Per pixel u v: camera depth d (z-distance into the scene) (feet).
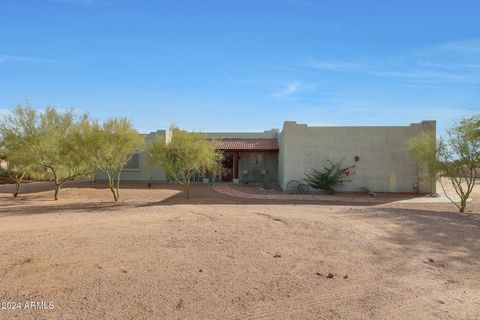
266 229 36.50
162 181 97.81
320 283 21.72
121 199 71.10
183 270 23.44
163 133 93.71
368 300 19.40
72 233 33.60
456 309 18.65
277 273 23.31
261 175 101.81
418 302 19.35
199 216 44.45
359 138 79.56
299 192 78.48
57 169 73.72
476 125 55.31
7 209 54.03
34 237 31.76
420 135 72.95
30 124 68.95
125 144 63.10
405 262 26.53
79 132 64.39
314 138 80.38
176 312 17.43
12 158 69.05
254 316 17.25
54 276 21.91
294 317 17.22
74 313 17.06
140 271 23.07
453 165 55.98
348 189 79.25
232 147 99.86
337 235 34.37
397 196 74.13
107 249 28.02
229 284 21.20
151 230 35.47
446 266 25.99
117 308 17.69
